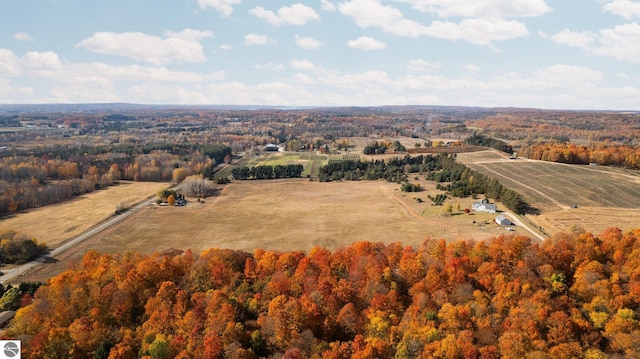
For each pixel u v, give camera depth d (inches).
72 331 2977.4
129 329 3093.0
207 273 3678.6
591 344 2812.5
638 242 3671.3
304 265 3651.6
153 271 3631.9
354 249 4126.5
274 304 3144.7
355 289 3385.8
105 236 5792.3
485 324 2925.7
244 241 5477.4
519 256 3661.4
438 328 2898.6
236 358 2706.7
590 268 3380.9
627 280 3267.7
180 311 3193.9
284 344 2886.3
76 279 3572.8
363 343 2844.5
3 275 4559.5
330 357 2694.4
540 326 2886.3
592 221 5349.4
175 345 2856.8
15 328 3147.1
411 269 3575.3
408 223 5915.4
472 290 3304.6
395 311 3137.3
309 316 3024.1
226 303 3159.5
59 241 5600.4
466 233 5255.9
